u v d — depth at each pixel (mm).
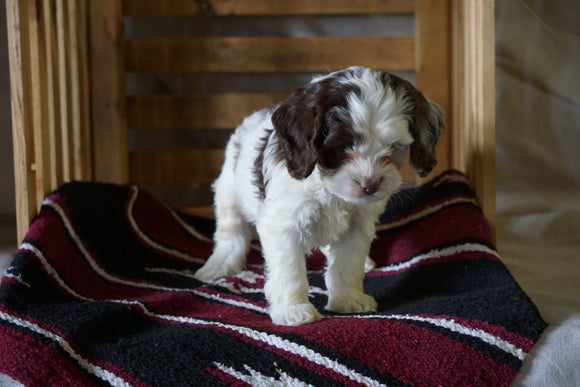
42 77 1133
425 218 1191
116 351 915
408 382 897
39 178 1128
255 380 887
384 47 1327
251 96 1345
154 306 1019
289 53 1332
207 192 1399
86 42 1296
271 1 1324
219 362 901
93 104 1315
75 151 1270
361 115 921
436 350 924
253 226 1201
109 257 1173
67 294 1050
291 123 955
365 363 908
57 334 931
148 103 1346
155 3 1325
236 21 1362
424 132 979
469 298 998
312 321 985
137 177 1362
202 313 1028
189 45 1332
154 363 901
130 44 1331
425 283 1099
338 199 997
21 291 999
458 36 1278
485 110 1160
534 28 1369
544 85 1379
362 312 1028
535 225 1362
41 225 1086
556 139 1388
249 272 1170
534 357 940
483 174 1168
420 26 1312
